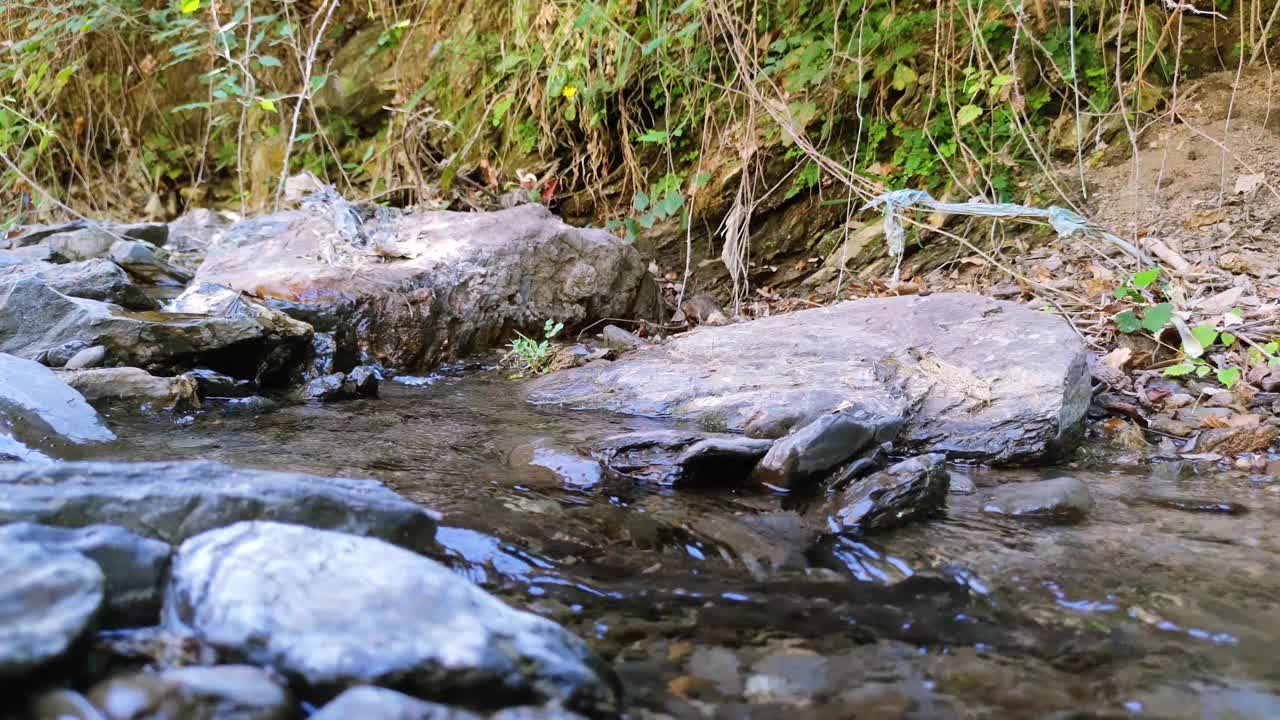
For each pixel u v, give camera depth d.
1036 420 3.28
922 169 6.16
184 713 1.43
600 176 7.19
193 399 3.71
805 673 1.77
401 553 1.85
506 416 3.72
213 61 8.14
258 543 1.83
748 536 2.50
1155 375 4.01
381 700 1.45
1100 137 5.89
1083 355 3.67
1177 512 2.71
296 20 8.39
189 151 9.12
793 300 5.88
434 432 3.46
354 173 8.19
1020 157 6.02
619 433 3.38
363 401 3.98
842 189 6.35
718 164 6.58
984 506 2.76
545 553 2.34
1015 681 1.73
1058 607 2.05
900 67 6.26
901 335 4.02
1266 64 5.85
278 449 3.15
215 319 4.02
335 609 1.66
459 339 4.89
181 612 1.75
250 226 5.74
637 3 6.77
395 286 4.68
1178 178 5.45
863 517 2.60
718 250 6.51
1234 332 4.06
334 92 8.36
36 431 3.00
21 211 8.42
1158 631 1.93
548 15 6.53
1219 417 3.59
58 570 1.65
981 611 2.04
